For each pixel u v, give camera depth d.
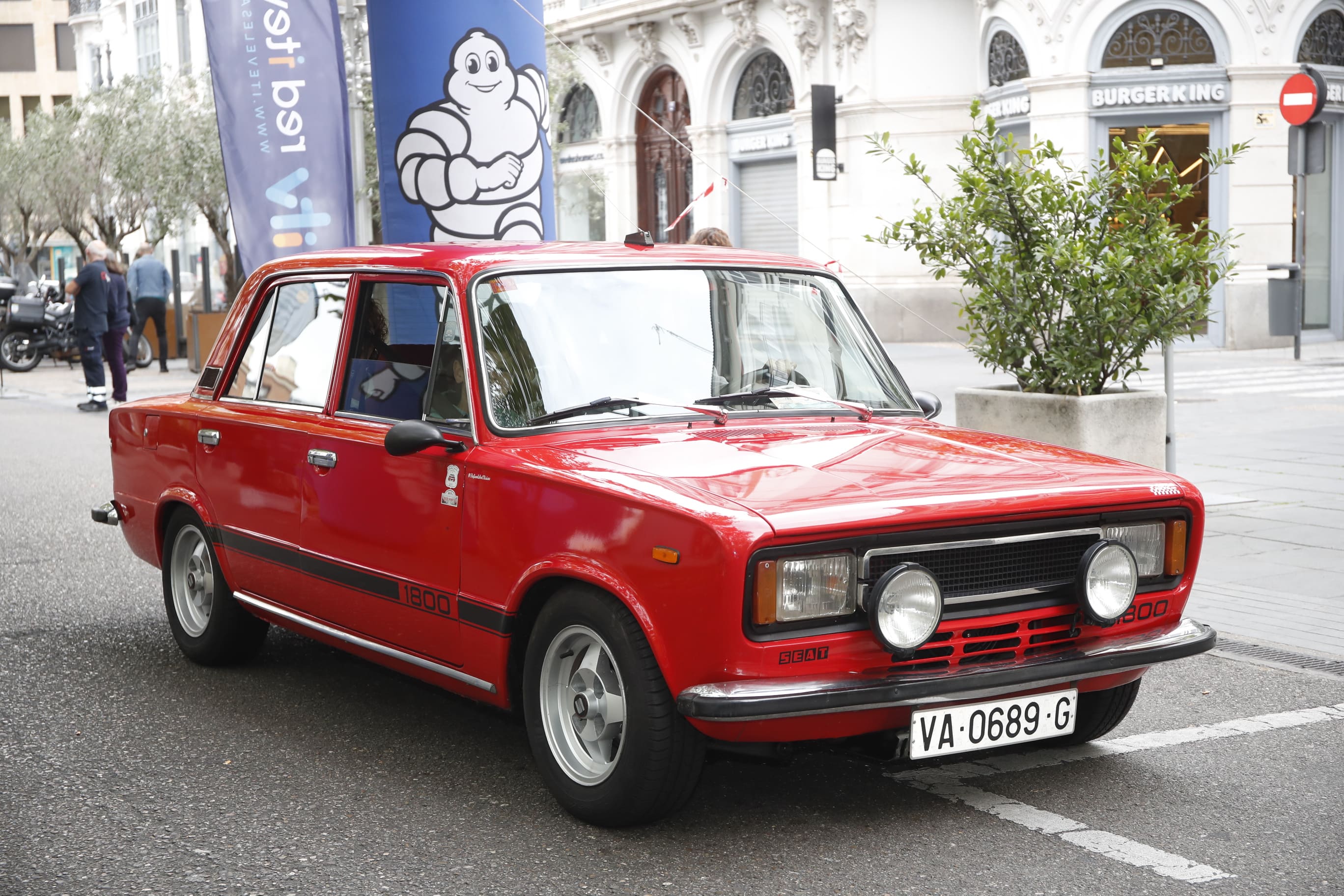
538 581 4.28
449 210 10.03
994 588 4.14
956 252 8.79
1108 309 8.23
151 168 26.45
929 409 5.41
